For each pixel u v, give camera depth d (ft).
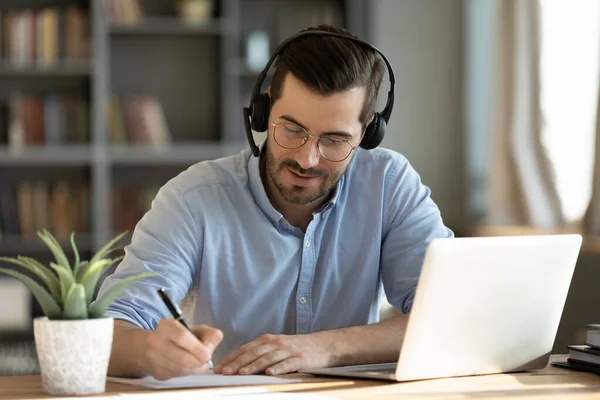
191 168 8.17
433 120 20.71
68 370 5.60
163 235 7.67
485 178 19.93
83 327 5.58
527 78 17.04
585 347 6.86
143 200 19.26
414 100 20.68
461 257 6.03
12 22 18.69
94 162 18.90
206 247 7.85
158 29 19.27
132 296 7.15
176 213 7.78
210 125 20.26
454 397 5.72
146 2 20.02
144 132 19.15
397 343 7.04
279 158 7.11
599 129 14.92
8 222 18.74
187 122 20.20
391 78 7.54
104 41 18.92
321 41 6.93
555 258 6.51
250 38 19.77
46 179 19.95
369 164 8.30
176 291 7.50
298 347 6.68
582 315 14.58
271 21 20.40
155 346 6.02
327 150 7.04
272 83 7.09
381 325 7.15
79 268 5.84
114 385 6.09
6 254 18.93
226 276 7.93
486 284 6.23
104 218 18.95
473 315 6.29
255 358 6.56
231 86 19.63
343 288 8.18
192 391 5.84
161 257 7.53
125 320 6.88
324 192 7.29
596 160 14.98
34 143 18.81
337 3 20.48
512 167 17.17
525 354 6.72
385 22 20.63
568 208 16.37
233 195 8.00
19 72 18.90
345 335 6.92
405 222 8.17
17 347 17.61
